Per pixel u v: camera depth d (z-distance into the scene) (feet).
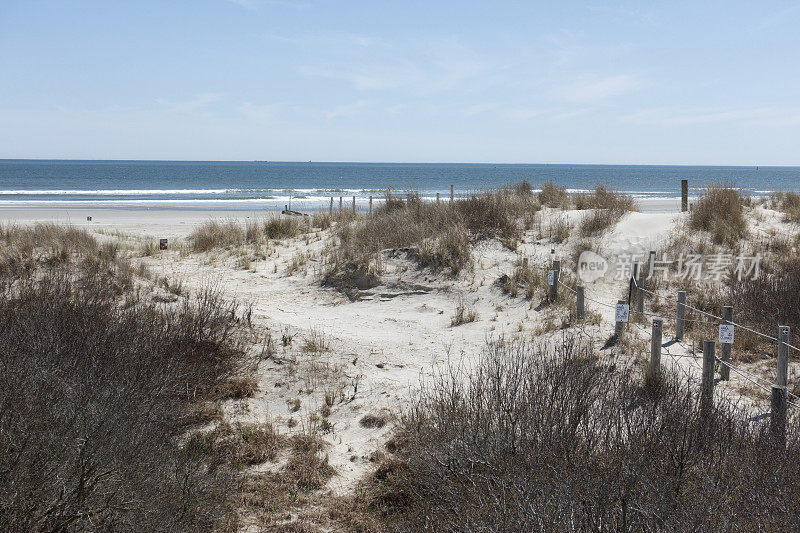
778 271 40.75
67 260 38.96
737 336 30.73
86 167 573.74
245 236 57.36
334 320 36.55
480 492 15.96
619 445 16.39
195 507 16.83
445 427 19.45
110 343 23.32
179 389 23.84
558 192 64.03
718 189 55.77
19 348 21.13
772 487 14.02
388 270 44.04
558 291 38.34
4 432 15.61
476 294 40.16
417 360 30.12
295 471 20.29
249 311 33.04
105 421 17.10
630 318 34.14
